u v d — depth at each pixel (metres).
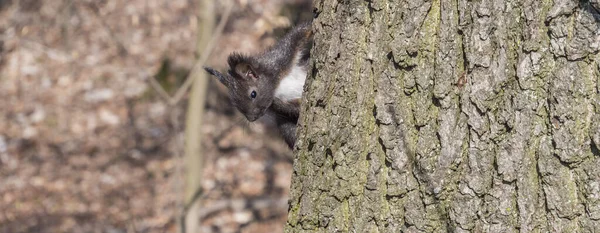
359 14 5.29
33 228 18.28
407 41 5.09
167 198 19.12
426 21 5.06
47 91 23.17
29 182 19.91
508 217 4.90
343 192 5.39
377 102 5.22
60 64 23.84
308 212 5.58
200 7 15.46
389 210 5.24
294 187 5.74
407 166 5.16
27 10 24.39
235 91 9.62
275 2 21.31
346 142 5.37
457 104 4.99
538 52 4.73
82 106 22.41
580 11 4.64
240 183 19.44
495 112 4.88
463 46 4.94
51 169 20.48
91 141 21.42
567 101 4.70
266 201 18.84
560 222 4.79
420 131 5.09
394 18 5.14
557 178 4.77
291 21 13.09
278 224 18.14
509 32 4.82
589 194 4.71
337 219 5.43
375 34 5.22
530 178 4.84
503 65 4.83
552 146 4.76
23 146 21.30
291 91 9.40
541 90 4.77
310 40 9.48
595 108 4.66
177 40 23.88
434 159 5.07
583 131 4.69
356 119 5.33
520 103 4.80
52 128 21.98
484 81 4.87
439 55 5.00
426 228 5.13
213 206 18.47
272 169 20.06
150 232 17.95
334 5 5.48
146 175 20.03
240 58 9.61
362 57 5.30
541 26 4.73
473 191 4.96
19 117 22.22
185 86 15.32
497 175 4.89
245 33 21.17
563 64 4.70
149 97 22.45
